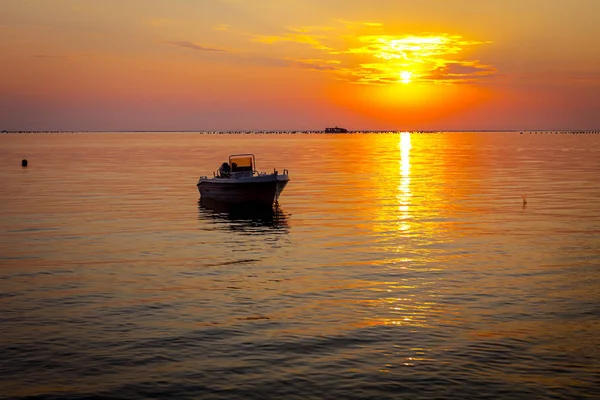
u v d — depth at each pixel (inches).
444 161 4190.5
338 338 655.8
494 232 1294.3
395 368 577.9
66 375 567.5
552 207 1695.4
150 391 536.7
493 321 706.2
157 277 924.6
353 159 4475.9
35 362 595.2
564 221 1437.0
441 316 725.9
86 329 687.1
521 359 596.4
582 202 1803.6
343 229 1354.6
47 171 3235.7
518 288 844.6
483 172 3097.9
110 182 2566.4
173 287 866.8
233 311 752.3
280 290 847.7
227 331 679.7
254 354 613.6
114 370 577.6
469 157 4751.5
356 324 700.0
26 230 1349.7
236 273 949.2
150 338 658.2
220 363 592.7
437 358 599.8
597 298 794.8
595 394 524.4
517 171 3157.0
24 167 3558.1
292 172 3149.6
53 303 786.2
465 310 748.0
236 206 1766.7
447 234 1275.8
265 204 1752.0
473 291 831.7
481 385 542.0
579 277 901.8
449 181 2564.0
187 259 1052.5
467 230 1322.6
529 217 1507.1
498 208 1681.8
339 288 855.1
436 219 1486.2
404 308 758.5
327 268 978.7
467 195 2016.5
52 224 1435.8
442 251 1100.5
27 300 799.1
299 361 596.1
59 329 686.5
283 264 1010.1
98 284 882.8
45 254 1091.9
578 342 639.8
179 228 1387.8
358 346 632.4
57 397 526.0
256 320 717.3
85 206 1769.2
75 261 1034.1
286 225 1422.2
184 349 627.5
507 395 523.8
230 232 1330.0
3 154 5305.1
